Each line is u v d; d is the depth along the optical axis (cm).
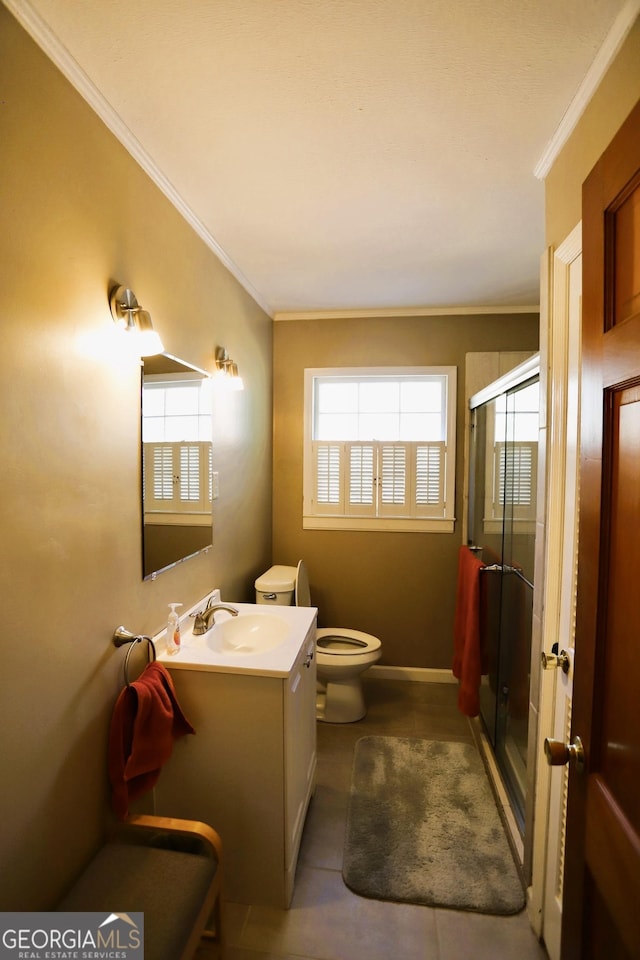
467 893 154
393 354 301
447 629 304
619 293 75
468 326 295
